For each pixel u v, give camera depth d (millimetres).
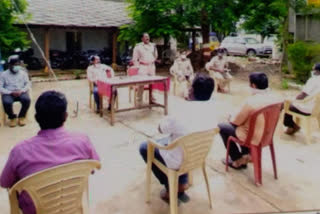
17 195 2008
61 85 10031
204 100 2775
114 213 2842
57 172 1891
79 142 2043
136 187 3328
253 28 12367
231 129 3531
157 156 2871
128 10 14039
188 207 2930
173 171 2682
